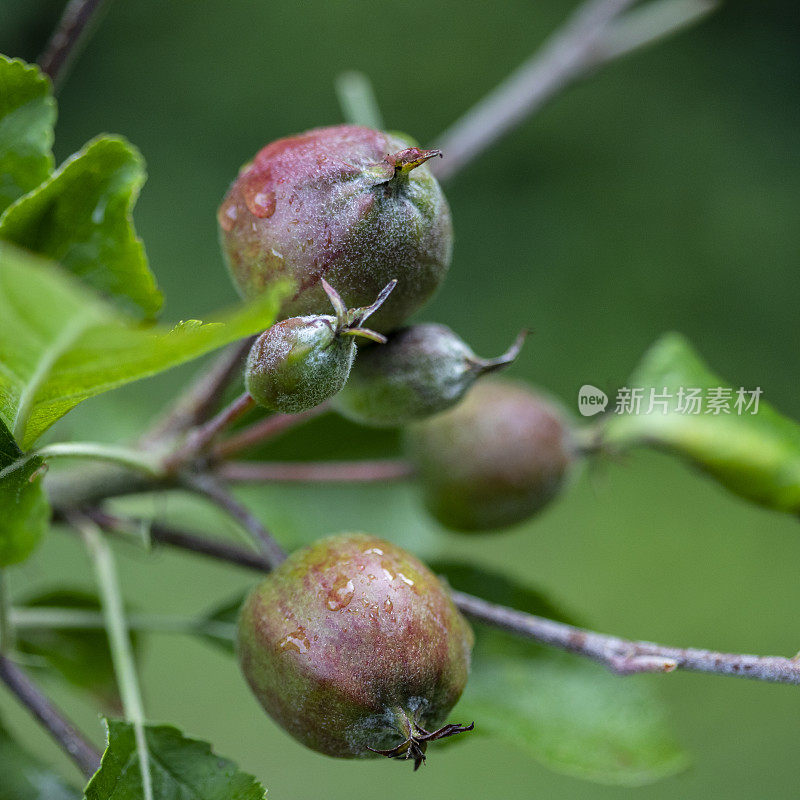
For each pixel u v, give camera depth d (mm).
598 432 517
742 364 1784
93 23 479
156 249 1797
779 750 1060
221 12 2035
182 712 1003
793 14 1991
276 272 448
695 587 1269
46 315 405
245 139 2010
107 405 562
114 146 445
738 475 503
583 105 1943
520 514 521
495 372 464
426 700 451
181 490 477
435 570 511
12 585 662
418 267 451
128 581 1021
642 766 496
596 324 1815
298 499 537
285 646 450
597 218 1905
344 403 468
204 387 499
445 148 555
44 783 486
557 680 504
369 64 2090
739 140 1955
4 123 455
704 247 1877
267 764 1003
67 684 507
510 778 1062
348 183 448
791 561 1325
